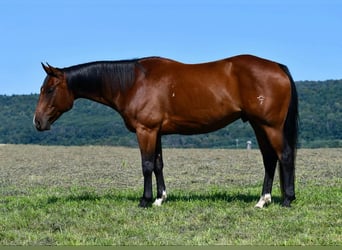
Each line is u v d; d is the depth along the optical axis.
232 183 14.77
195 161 22.28
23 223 8.76
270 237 7.75
